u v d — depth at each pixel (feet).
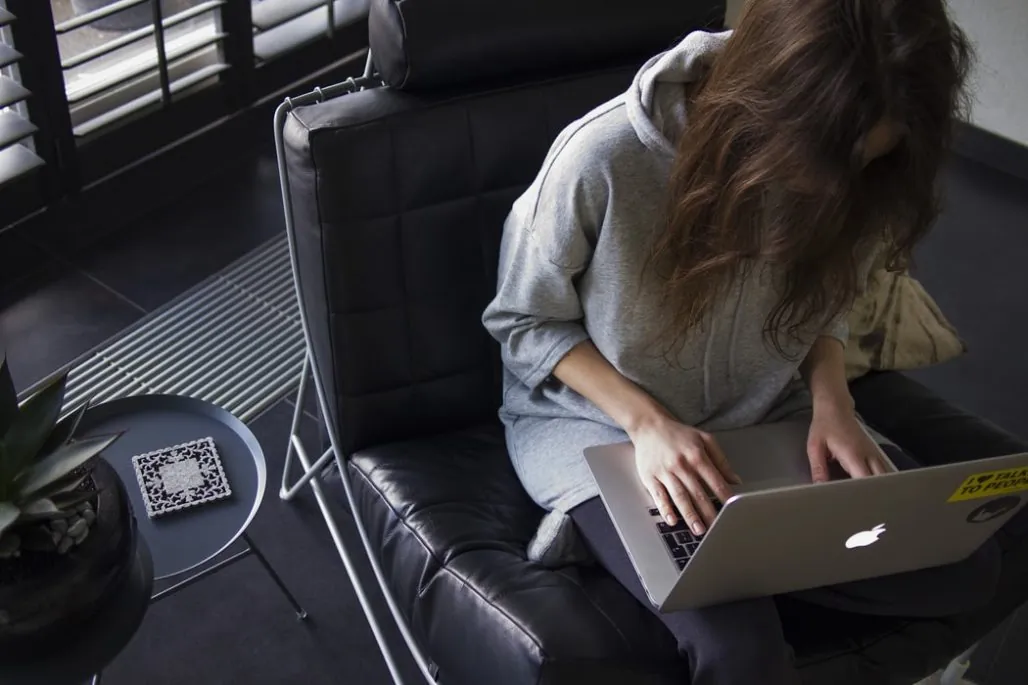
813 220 3.39
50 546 3.46
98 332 6.76
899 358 5.17
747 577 3.73
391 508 4.48
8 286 6.93
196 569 5.59
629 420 4.16
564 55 4.55
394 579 4.44
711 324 4.15
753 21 3.36
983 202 8.75
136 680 5.15
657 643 3.94
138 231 7.48
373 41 4.39
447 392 4.85
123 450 4.49
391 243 4.43
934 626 4.43
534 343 4.34
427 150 4.34
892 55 3.10
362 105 4.29
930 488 3.57
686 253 3.75
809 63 3.16
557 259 4.04
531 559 4.25
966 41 3.31
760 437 4.38
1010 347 7.45
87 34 7.08
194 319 6.95
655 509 4.04
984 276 8.00
